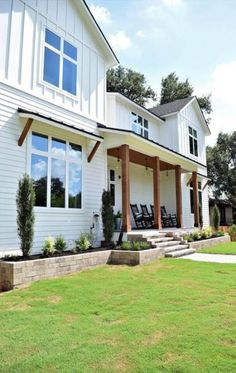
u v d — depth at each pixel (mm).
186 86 34844
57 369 2729
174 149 17562
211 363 2781
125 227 9922
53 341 3318
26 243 6633
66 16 9680
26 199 6707
